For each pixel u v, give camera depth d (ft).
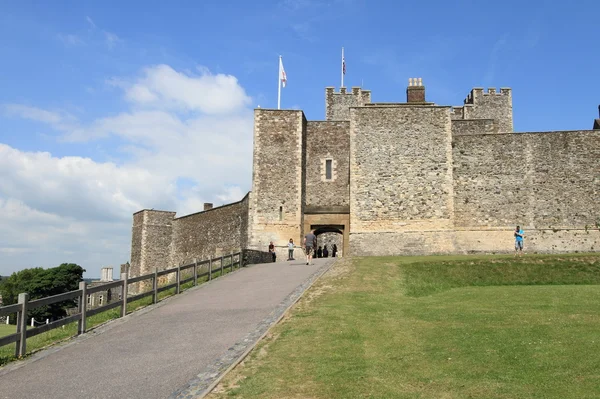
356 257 89.97
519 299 54.54
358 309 47.01
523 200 98.27
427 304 52.16
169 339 38.58
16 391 28.91
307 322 41.14
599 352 32.83
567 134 98.68
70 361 34.55
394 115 101.81
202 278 71.20
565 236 96.07
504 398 25.89
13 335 35.37
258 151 105.91
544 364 30.78
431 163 99.81
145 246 167.53
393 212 98.99
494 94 144.25
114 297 179.01
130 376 30.48
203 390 27.20
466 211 99.35
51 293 216.33
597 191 96.53
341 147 109.50
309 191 108.27
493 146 100.53
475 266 76.43
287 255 102.22
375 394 26.50
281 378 28.76
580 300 52.90
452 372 29.84
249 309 47.16
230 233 129.90
